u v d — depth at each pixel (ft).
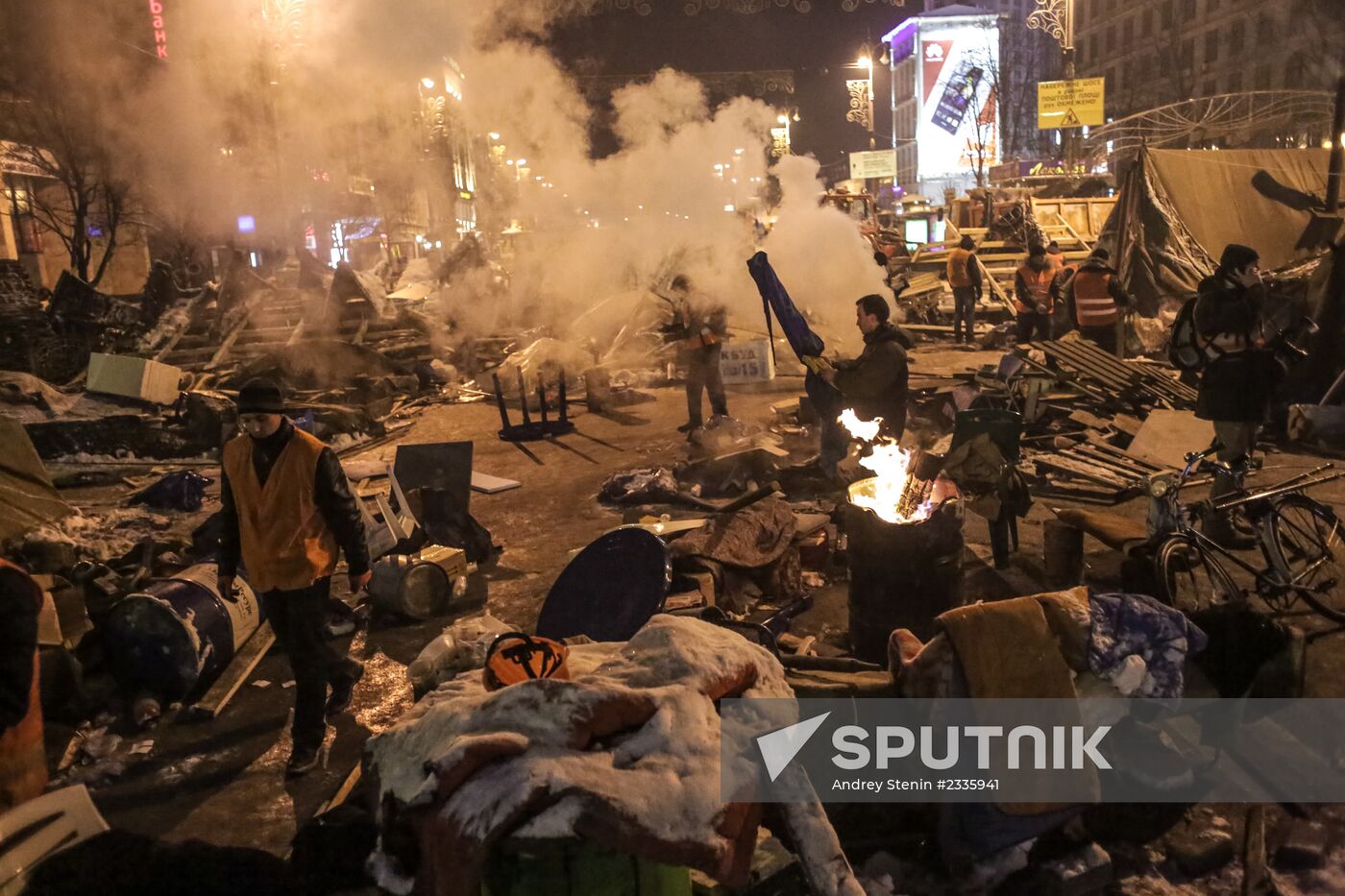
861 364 19.72
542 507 26.43
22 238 80.38
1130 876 10.15
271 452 12.87
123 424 36.09
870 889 9.56
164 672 15.15
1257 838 9.91
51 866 8.00
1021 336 49.60
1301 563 18.35
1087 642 9.82
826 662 11.71
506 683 8.33
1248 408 19.35
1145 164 52.16
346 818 10.04
